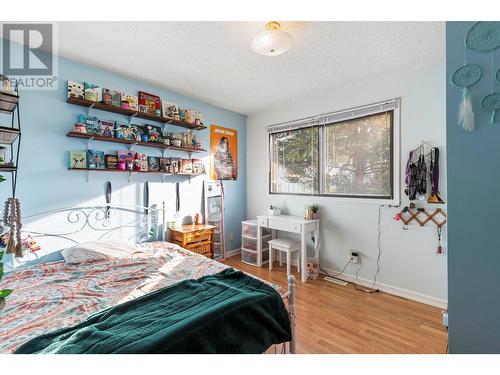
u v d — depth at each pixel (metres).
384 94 2.66
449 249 1.04
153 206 2.95
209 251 3.19
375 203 2.73
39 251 2.15
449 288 1.04
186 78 2.71
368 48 2.09
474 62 0.98
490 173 0.95
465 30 1.01
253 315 1.21
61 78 2.25
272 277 3.09
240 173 4.09
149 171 2.76
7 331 1.14
